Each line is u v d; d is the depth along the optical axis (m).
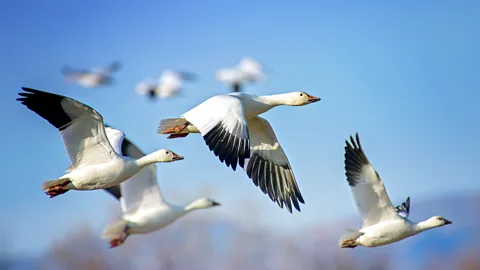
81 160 11.49
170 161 12.12
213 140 10.97
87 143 11.34
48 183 11.45
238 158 10.93
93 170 11.48
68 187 11.53
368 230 13.62
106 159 11.55
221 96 11.59
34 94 10.77
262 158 12.97
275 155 13.00
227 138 11.00
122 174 11.66
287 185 12.93
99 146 11.42
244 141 11.03
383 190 13.49
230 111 11.20
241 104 11.40
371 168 13.49
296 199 12.88
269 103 12.64
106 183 11.59
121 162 11.62
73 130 11.18
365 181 13.55
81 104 10.83
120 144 13.55
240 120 11.15
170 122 11.71
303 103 12.80
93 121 11.12
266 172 12.91
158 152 12.08
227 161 10.85
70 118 11.06
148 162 12.01
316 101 12.87
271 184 12.87
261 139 13.00
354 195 13.62
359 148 13.55
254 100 12.52
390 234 13.55
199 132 11.78
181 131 11.69
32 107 10.85
